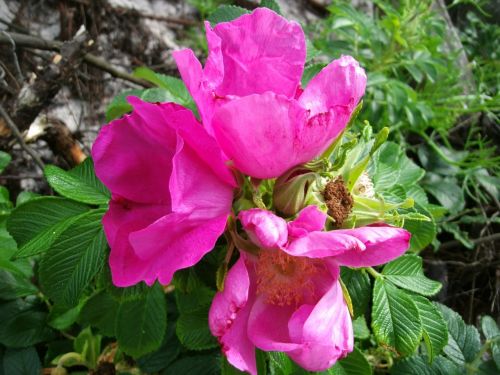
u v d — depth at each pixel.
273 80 0.14
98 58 0.32
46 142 0.31
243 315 0.13
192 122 0.11
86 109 0.35
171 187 0.11
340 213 0.13
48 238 0.17
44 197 0.17
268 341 0.13
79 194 0.17
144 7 0.38
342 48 0.35
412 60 0.34
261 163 0.12
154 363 0.22
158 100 0.20
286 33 0.13
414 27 0.34
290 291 0.13
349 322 0.13
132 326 0.19
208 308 0.18
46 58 0.31
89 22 0.36
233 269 0.13
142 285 0.17
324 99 0.13
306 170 0.13
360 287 0.17
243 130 0.12
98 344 0.24
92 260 0.16
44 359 0.26
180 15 0.40
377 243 0.12
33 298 0.25
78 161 0.31
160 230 0.11
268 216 0.12
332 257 0.13
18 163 0.33
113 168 0.13
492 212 0.37
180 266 0.12
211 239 0.12
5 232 0.23
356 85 0.13
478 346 0.23
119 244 0.13
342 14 0.33
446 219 0.35
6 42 0.29
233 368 0.16
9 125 0.26
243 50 0.13
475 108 0.37
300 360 0.12
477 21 0.47
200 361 0.21
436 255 0.36
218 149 0.12
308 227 0.12
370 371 0.17
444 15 0.45
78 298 0.16
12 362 0.24
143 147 0.13
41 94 0.29
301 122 0.12
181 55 0.11
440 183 0.35
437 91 0.38
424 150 0.37
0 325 0.24
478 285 0.36
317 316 0.12
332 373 0.17
